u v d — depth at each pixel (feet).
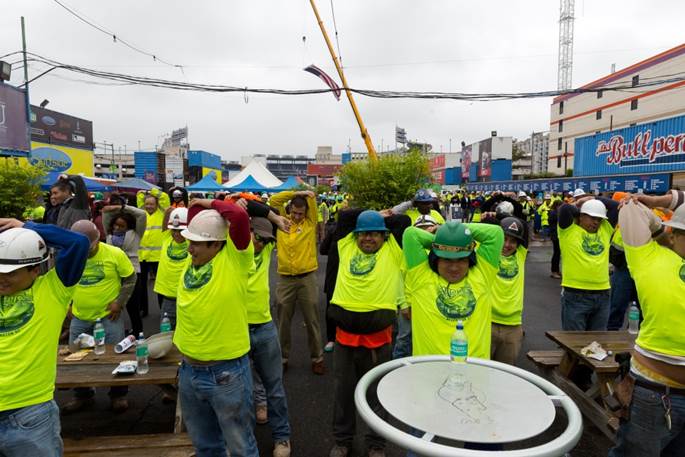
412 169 27.48
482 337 9.14
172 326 16.38
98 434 12.62
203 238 8.48
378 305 10.75
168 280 15.97
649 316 8.25
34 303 7.79
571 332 14.70
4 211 22.43
